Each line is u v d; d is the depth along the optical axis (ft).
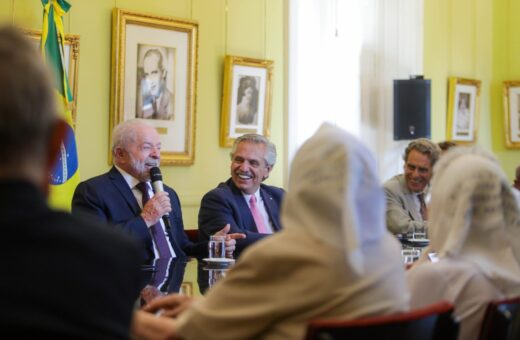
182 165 20.95
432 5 28.68
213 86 21.77
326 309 5.44
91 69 19.07
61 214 4.06
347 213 5.30
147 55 19.97
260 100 22.63
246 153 15.30
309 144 5.65
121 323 3.93
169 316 7.08
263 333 5.63
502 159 30.76
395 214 17.61
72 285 3.78
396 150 26.03
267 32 23.03
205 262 12.62
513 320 6.86
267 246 5.57
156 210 13.73
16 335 3.60
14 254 3.73
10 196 3.82
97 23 19.17
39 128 3.86
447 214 7.62
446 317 5.97
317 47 23.86
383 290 5.64
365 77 25.20
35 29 17.87
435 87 28.78
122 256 4.07
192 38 20.88
